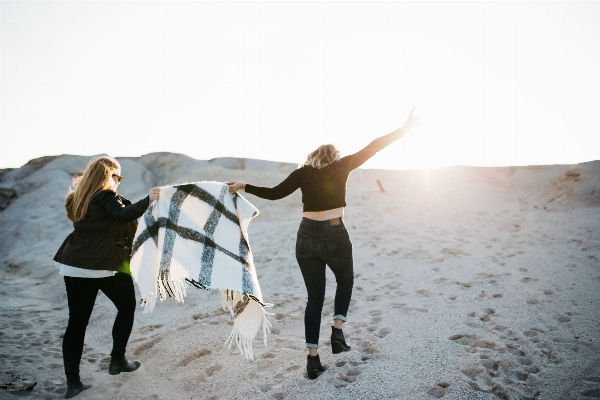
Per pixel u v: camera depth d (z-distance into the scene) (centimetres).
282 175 1723
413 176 1395
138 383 319
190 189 308
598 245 595
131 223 319
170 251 292
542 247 623
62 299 623
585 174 979
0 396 289
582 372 281
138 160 2173
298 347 356
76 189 297
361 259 671
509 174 1304
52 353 382
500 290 470
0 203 1531
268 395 279
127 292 323
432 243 714
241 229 311
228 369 329
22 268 857
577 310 395
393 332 371
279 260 720
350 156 305
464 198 1122
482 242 688
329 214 302
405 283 535
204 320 454
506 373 285
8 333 440
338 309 318
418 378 282
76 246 291
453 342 338
